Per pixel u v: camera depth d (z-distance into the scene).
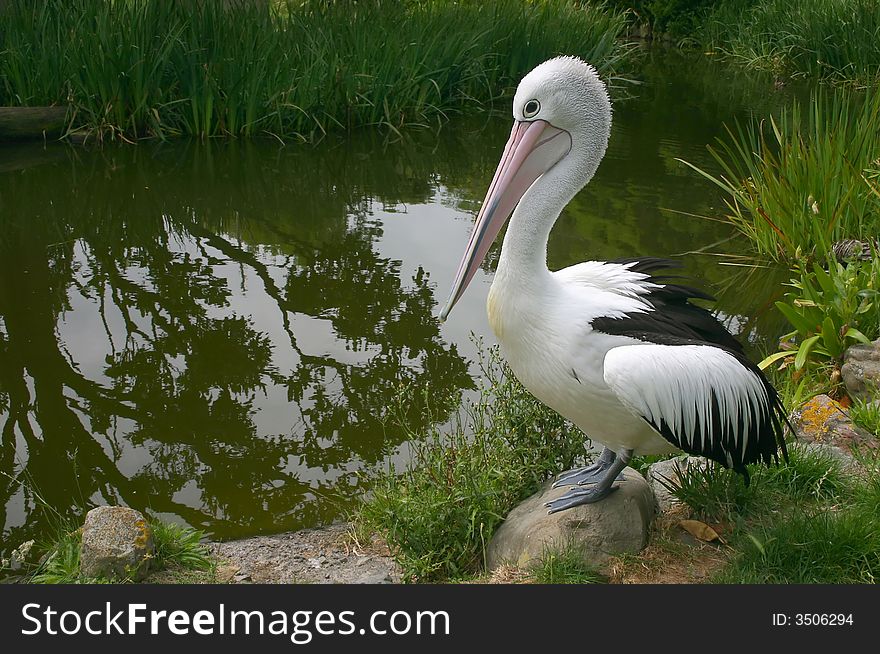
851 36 15.65
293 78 10.96
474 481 3.79
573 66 3.45
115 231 7.89
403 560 3.75
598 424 3.46
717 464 3.89
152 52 10.44
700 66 17.91
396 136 11.38
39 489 4.37
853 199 7.16
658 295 3.61
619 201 8.60
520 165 3.55
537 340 3.40
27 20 10.51
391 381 5.29
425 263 7.14
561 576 3.37
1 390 5.18
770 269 7.07
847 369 4.80
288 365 5.49
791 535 3.47
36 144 10.26
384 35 12.16
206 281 6.75
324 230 7.95
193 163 9.95
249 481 4.45
